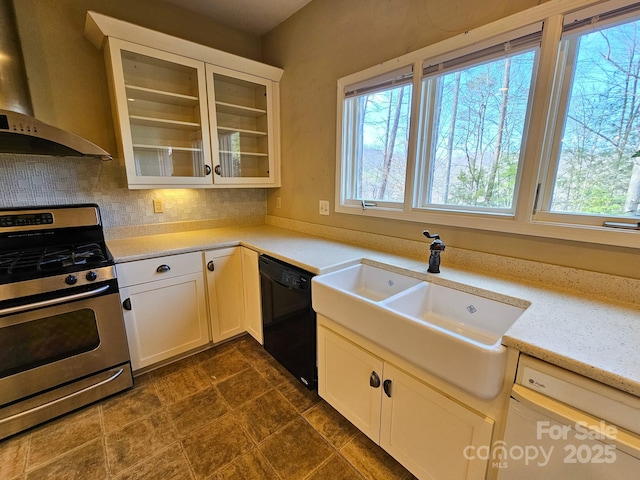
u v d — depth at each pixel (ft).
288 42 7.82
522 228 4.34
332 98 6.88
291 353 5.96
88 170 6.67
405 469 4.42
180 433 5.02
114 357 5.72
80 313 5.23
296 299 5.52
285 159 8.63
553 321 3.17
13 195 5.91
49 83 6.06
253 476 4.31
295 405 5.67
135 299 5.99
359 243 6.83
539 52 3.95
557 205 4.19
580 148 3.90
